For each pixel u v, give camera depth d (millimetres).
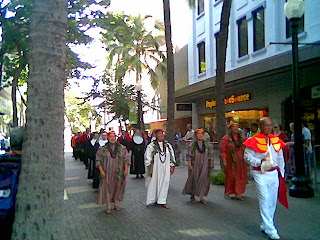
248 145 5645
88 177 12719
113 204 8438
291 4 8891
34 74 2990
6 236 3016
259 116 19953
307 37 14695
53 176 2949
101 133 11469
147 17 33219
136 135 13320
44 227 2865
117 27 12945
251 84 19016
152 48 33562
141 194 9820
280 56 14578
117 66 33531
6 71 13000
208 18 23688
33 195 2873
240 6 20109
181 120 33375
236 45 20641
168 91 16078
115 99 26750
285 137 11008
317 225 6266
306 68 15344
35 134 2936
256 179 5707
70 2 11094
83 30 11984
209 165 8430
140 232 6105
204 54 24984
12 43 10492
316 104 15773
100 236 5922
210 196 9094
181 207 7953
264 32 18031
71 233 6117
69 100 48719
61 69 3088
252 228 6184
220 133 12586
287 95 16984
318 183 9891
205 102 26047
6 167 3076
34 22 3043
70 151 38219
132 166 13320
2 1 9922
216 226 6355
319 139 15656
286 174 10703
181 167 16062
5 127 33531
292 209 7445
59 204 2982
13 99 13914
